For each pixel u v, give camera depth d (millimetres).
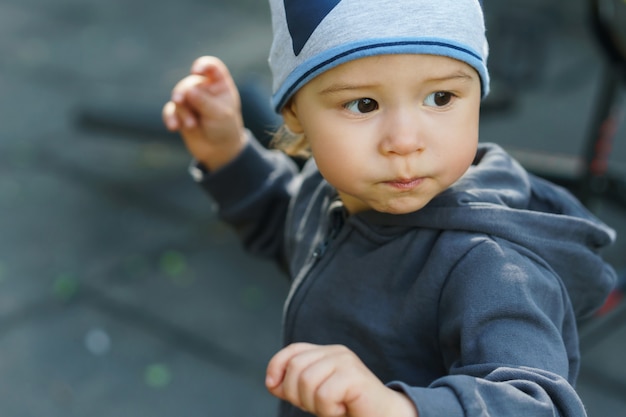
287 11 1060
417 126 1001
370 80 992
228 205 1580
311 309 1206
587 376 2713
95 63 5152
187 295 3141
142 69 5062
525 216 1092
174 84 4820
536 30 3727
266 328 2971
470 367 977
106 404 2627
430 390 887
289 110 1168
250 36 5512
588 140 2305
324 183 1359
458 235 1076
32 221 3613
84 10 6020
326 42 1004
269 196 1558
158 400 2643
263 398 2650
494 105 2953
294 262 1344
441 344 1072
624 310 2246
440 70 993
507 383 929
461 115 1025
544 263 1091
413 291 1088
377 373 1140
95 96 4645
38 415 2578
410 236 1115
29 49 5367
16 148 4219
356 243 1179
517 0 5004
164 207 3734
